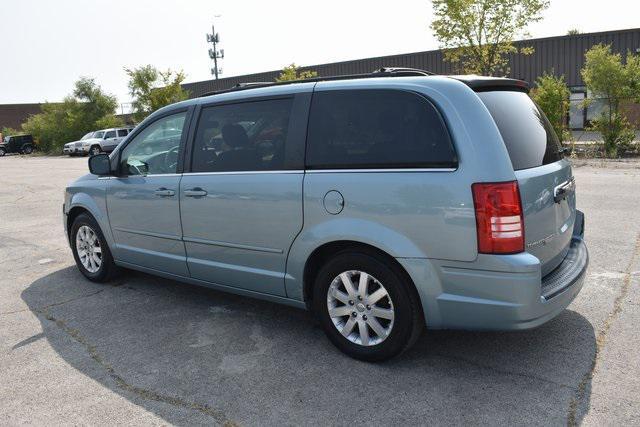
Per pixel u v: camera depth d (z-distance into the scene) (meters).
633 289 4.82
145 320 4.63
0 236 8.51
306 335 4.19
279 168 3.90
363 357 3.67
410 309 3.43
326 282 3.76
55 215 10.48
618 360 3.56
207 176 4.34
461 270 3.20
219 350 3.98
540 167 3.48
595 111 25.12
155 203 4.76
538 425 2.90
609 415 2.96
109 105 46.59
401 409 3.10
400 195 3.33
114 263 5.61
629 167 13.95
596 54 17.17
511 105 3.58
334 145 3.66
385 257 3.47
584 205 8.69
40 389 3.50
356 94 3.64
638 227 7.08
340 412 3.10
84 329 4.48
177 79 36.06
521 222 3.14
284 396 3.30
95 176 5.59
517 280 3.07
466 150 3.16
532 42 28.03
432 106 3.32
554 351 3.73
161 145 4.80
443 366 3.59
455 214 3.16
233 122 4.24
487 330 3.22
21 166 27.73
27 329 4.53
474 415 3.02
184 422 3.07
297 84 3.98
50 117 45.62
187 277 4.74
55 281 5.90
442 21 19.86
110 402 3.31
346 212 3.54
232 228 4.19
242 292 4.33
